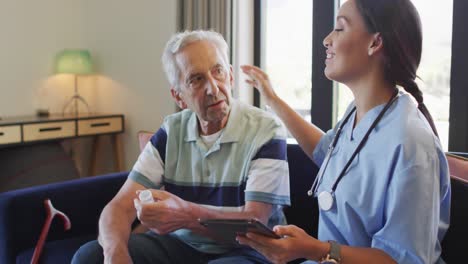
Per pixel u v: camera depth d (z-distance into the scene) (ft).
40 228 6.14
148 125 12.00
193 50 4.69
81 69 11.69
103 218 4.81
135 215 4.97
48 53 12.16
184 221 4.28
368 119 3.68
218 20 10.02
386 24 3.47
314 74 9.75
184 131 5.06
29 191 6.07
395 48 3.49
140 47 11.86
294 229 3.32
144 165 5.12
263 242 3.21
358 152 3.61
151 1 11.51
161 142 5.16
